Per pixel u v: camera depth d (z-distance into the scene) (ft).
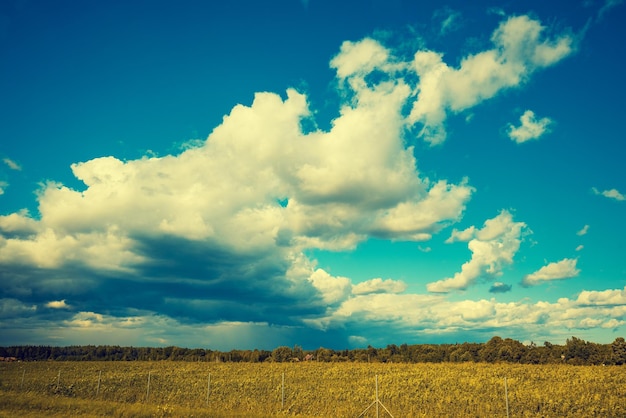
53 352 367.25
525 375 140.87
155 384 142.10
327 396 110.11
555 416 86.99
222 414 77.71
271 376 159.84
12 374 182.39
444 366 176.86
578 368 157.38
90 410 84.48
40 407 87.97
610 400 97.14
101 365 229.86
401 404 96.89
